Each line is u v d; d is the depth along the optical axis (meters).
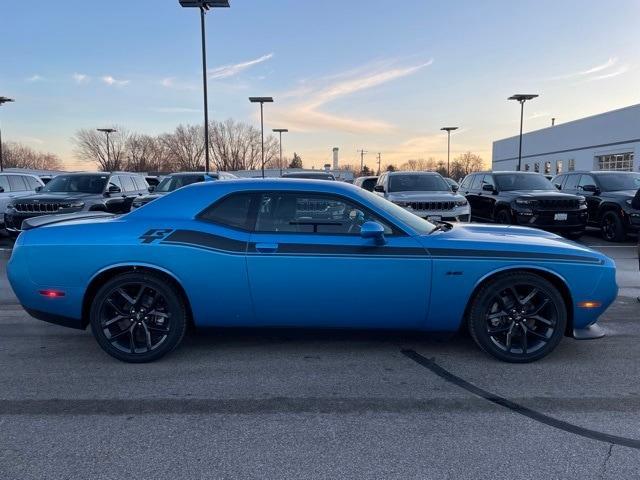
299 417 3.37
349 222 4.26
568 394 3.71
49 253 4.26
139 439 3.08
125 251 4.19
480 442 3.04
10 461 2.84
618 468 2.76
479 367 4.23
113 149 81.31
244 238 4.20
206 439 3.09
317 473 2.73
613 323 5.49
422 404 3.56
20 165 93.06
